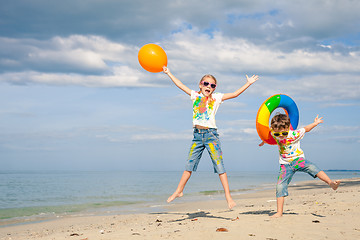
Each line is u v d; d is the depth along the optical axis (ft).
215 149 14.94
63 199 44.88
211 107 15.21
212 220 16.05
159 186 77.97
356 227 12.24
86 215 28.58
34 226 23.32
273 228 12.23
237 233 11.50
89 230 18.28
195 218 18.33
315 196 28.37
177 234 11.85
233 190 55.21
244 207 24.34
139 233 13.37
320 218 14.16
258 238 10.69
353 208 17.39
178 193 15.62
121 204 37.11
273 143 15.61
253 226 12.71
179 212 25.68
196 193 49.26
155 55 16.05
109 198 45.27
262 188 59.98
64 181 116.98
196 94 15.60
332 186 13.98
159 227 15.30
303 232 11.46
